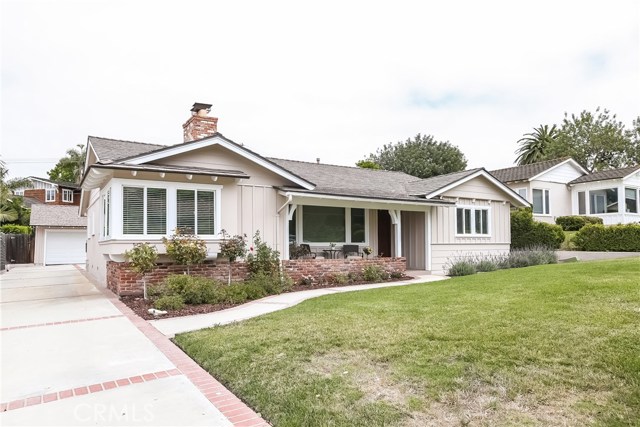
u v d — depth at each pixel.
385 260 14.55
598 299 6.67
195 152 11.98
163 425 3.53
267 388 4.20
